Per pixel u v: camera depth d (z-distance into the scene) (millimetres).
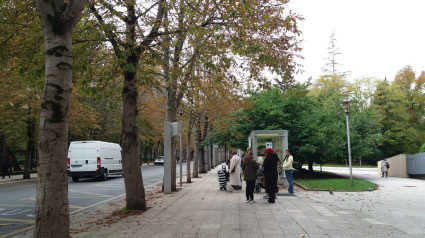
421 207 10469
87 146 23203
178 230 7027
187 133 21219
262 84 11180
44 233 5191
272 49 10523
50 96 5379
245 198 12500
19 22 10008
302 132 22422
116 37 9992
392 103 51500
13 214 10180
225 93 15102
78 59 10586
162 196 13617
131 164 9844
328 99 28781
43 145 5312
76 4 5582
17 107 22812
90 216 9359
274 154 11266
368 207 10430
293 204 10805
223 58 10367
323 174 27609
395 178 25875
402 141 52625
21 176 30156
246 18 9047
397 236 6398
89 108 30594
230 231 6852
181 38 10969
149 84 11625
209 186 18125
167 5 10078
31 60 10359
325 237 6316
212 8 10422
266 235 6477
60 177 5371
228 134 25375
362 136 27734
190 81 12789
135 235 6641
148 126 12414
